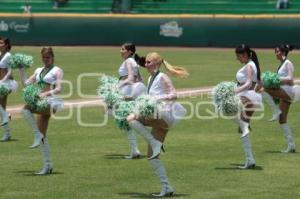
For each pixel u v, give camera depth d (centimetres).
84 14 8500
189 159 2591
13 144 2902
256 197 2034
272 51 7556
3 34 8631
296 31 7762
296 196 2047
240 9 8800
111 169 2423
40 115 2345
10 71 2995
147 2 9175
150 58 2073
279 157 2636
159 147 2034
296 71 5650
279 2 8700
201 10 8894
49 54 2347
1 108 2992
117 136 3083
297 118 3550
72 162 2538
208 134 3123
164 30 8238
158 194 2067
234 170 2406
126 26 8350
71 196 2042
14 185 2181
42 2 9475
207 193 2081
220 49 7906
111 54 7331
